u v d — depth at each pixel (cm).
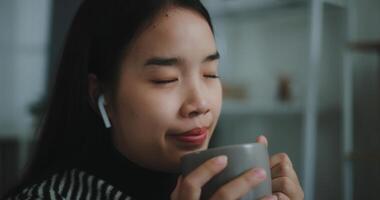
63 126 66
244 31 239
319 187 192
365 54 190
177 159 56
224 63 240
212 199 48
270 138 232
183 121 56
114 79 58
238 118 238
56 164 65
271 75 230
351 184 186
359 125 190
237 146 49
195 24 56
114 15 58
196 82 56
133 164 62
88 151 65
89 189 60
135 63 56
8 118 232
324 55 190
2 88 236
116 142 62
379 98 185
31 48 237
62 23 209
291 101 213
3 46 239
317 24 180
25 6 238
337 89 190
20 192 63
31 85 235
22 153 215
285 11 222
